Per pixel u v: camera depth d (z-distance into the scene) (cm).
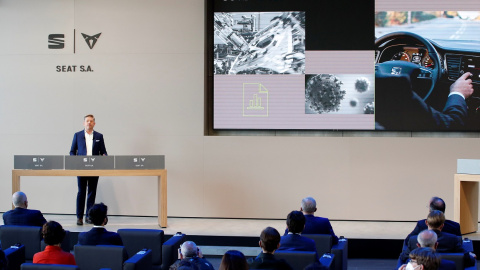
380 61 888
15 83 913
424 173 862
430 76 878
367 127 888
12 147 912
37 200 914
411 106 881
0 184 910
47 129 909
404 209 866
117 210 902
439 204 538
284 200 882
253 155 888
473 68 870
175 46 901
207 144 894
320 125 895
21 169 751
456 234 543
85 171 746
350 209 873
